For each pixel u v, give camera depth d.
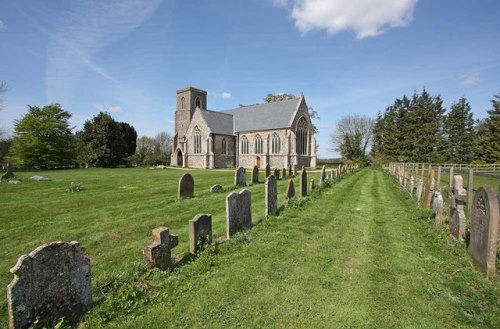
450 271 6.04
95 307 4.63
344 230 8.88
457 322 4.36
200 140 56.53
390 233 8.64
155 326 4.25
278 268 6.10
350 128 77.94
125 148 63.72
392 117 69.44
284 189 18.00
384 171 44.69
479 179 20.16
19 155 47.97
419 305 4.79
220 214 11.06
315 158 57.00
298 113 54.19
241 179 19.41
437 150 62.41
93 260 6.85
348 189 18.88
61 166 52.19
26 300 3.95
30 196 15.60
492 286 5.36
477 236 6.24
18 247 7.82
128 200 14.41
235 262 6.38
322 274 5.87
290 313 4.57
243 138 57.91
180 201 13.30
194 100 62.69
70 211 11.90
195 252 6.68
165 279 5.57
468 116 61.38
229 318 4.45
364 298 5.00
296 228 8.96
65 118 52.16
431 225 9.27
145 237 8.52
